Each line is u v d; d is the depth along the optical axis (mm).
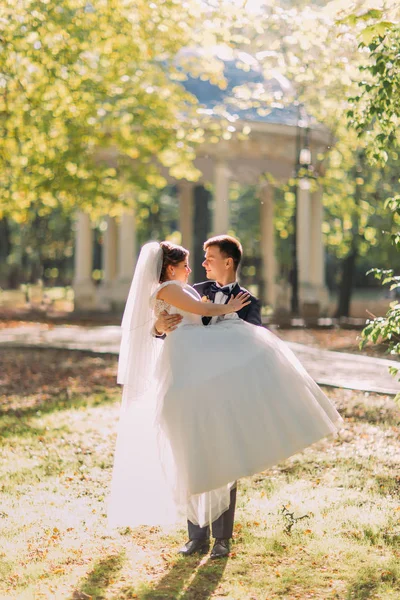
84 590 4660
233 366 5023
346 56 10883
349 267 29203
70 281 47844
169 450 5129
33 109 15000
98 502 6594
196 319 5301
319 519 6000
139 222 38781
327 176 23688
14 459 8242
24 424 10133
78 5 13117
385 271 6332
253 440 4930
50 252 37188
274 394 5043
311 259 28547
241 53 12188
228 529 5281
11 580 4848
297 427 5023
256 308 5359
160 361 5184
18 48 13156
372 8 7016
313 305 27203
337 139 20641
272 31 11656
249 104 14055
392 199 6691
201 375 4992
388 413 10172
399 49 6598
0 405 11656
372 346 17656
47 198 18859
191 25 12234
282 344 5254
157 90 15844
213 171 27234
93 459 8172
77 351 17641
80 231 28953
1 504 6531
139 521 5262
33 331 22641
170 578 4859
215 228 25766
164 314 5273
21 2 12461
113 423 10047
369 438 8852
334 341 19359
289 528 5734
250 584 4746
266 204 29469
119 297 27609
